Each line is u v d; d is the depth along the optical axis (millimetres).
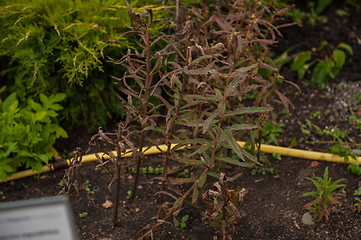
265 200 2941
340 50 4223
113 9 3205
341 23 5051
